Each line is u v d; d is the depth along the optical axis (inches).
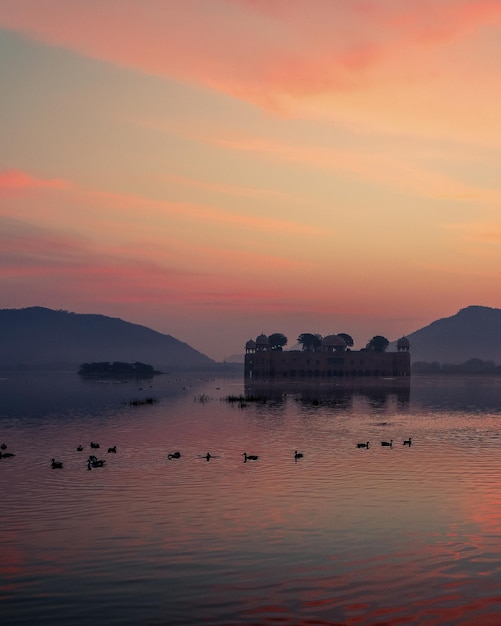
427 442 2957.7
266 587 1178.0
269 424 3791.8
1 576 1231.5
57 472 2215.8
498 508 1696.6
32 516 1636.3
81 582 1202.6
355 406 5255.9
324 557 1326.3
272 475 2144.4
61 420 4121.6
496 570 1250.6
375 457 2511.1
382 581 1201.4
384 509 1688.0
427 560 1305.4
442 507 1707.7
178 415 4451.3
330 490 1913.1
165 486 1978.3
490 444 2886.3
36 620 1056.2
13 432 3425.2
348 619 1055.6
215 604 1112.2
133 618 1061.1
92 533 1488.7
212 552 1357.0
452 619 1055.0
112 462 2417.6
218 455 2578.7
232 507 1715.1
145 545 1401.3
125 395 7308.1
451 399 6245.1
